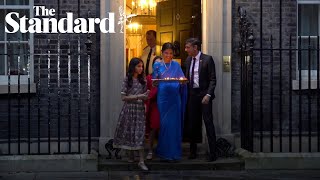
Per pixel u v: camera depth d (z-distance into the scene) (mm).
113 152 8781
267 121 9141
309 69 8414
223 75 9023
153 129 8453
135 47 11344
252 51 8312
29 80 8328
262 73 9070
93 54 8891
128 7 11391
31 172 8055
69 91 8414
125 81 8109
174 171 8188
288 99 9227
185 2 9773
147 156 8508
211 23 9008
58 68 8492
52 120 8844
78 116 8500
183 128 8680
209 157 8445
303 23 9602
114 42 8820
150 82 8547
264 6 9227
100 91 8828
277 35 9250
